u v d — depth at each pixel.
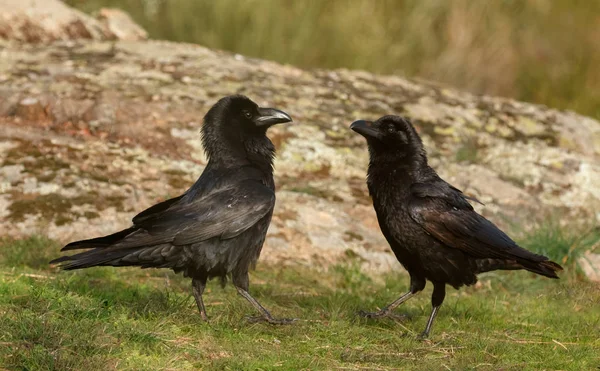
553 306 11.09
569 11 23.41
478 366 8.10
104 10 19.86
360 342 8.73
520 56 23.05
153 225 8.48
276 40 21.55
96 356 7.31
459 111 17.38
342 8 22.38
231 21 21.47
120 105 15.05
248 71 17.39
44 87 15.38
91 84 15.70
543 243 12.74
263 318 9.08
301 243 12.33
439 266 9.35
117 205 12.46
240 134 9.41
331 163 14.93
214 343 8.18
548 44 23.11
